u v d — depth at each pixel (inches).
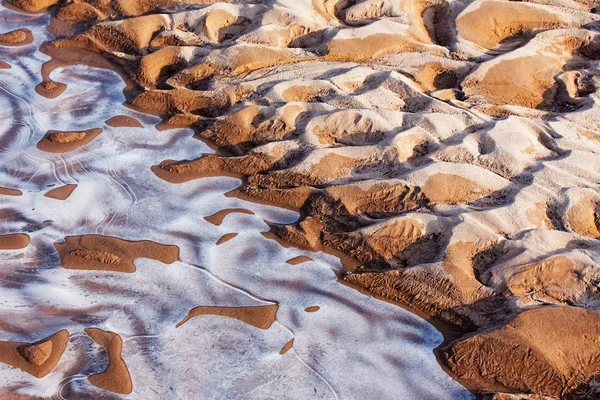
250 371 140.4
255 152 193.3
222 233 174.2
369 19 245.3
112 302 155.7
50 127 210.1
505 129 189.5
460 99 212.4
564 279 151.9
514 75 215.5
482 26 236.5
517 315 142.6
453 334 147.9
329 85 211.8
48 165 195.6
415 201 173.9
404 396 135.6
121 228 175.2
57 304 154.7
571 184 173.8
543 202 169.8
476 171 177.2
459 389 136.8
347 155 187.8
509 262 153.8
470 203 173.3
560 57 227.6
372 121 195.6
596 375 135.4
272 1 247.8
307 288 159.6
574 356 137.1
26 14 265.0
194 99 215.3
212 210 181.3
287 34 236.7
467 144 186.4
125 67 237.8
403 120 197.5
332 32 233.9
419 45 232.2
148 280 161.2
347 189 177.0
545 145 190.7
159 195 185.8
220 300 156.6
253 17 247.8
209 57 227.1
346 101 205.9
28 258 166.2
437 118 195.3
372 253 165.2
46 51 245.3
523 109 205.8
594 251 155.6
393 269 160.4
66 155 199.3
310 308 154.7
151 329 149.4
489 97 211.5
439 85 221.8
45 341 143.9
